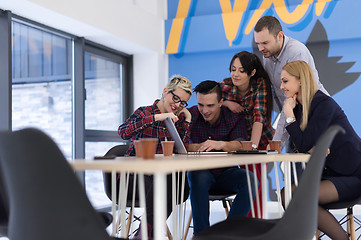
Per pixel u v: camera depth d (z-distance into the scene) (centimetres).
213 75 579
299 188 139
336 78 532
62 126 486
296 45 381
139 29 536
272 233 141
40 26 434
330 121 262
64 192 115
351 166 260
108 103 561
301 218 143
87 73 519
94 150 530
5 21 384
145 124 263
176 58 595
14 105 419
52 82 470
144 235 153
